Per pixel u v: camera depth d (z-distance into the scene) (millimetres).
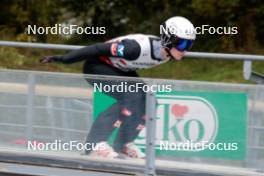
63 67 47875
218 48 56500
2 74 18797
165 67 50656
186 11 59406
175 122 17359
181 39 18188
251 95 16891
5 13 57188
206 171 17234
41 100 18516
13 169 18500
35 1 56938
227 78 49062
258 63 48656
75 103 18250
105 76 17844
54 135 18469
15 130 18875
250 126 16922
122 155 17906
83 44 56688
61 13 58656
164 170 17516
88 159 18250
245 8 57312
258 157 16891
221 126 17125
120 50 18062
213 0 57000
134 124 17719
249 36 56625
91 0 59812
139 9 62844
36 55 48094
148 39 18234
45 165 18594
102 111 18016
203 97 17156
